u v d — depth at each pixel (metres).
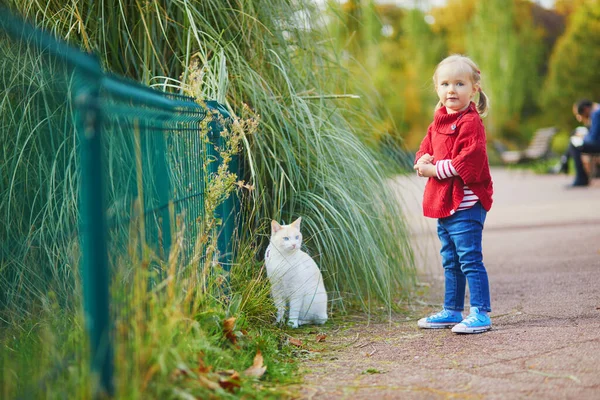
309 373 2.58
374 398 2.22
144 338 2.00
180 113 2.77
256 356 2.56
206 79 3.77
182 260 2.65
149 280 2.37
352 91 4.95
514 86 22.19
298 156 3.91
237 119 3.41
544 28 24.25
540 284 4.22
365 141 4.77
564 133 21.23
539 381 2.30
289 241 3.39
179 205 2.81
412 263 4.43
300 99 3.91
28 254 3.19
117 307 1.95
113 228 2.26
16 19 1.58
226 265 3.41
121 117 2.26
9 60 3.39
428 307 3.99
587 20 20.28
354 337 3.22
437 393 2.24
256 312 3.29
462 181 3.19
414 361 2.70
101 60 3.66
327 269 3.79
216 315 2.67
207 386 2.09
